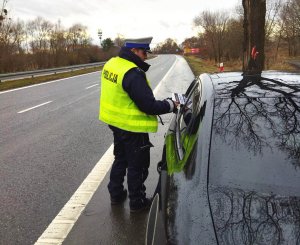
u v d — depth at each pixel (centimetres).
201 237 221
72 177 582
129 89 405
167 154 342
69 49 5012
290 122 288
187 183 263
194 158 278
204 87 347
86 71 3562
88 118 1069
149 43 414
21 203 495
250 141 279
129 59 417
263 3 1038
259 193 247
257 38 1051
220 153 274
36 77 2767
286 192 248
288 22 4219
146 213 451
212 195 247
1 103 1425
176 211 245
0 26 3228
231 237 219
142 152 434
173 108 421
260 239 217
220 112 301
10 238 409
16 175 602
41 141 816
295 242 215
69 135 863
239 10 3953
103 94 434
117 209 464
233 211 235
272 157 269
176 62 5262
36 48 4234
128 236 402
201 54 7700
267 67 2550
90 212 460
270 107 301
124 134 427
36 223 439
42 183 562
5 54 3238
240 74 375
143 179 452
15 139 845
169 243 228
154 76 2648
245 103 305
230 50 4575
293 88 324
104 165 632
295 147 274
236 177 259
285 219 228
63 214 458
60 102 1414
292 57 4300
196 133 298
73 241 397
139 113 420
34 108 1281
